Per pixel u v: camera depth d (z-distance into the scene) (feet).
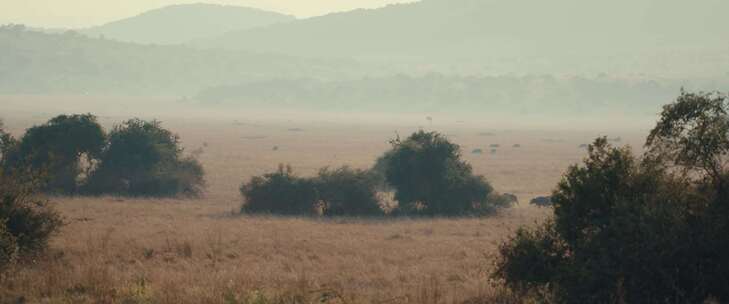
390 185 579.48
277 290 244.01
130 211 524.93
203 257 333.21
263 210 546.26
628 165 220.64
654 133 222.89
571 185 221.87
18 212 298.35
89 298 227.20
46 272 263.08
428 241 399.03
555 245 224.74
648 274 201.98
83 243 353.72
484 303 235.81
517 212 569.64
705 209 207.21
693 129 216.13
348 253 356.18
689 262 200.64
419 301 233.55
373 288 265.75
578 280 207.82
